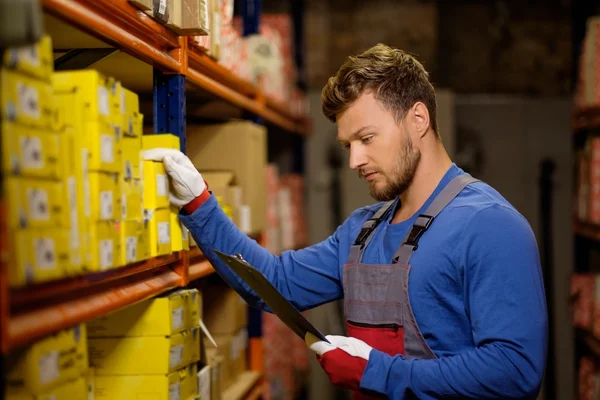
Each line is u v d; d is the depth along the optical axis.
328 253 2.27
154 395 1.90
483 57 5.69
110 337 1.92
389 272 1.94
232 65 2.87
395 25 5.58
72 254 1.36
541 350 1.79
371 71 1.92
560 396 5.21
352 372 1.83
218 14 2.52
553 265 5.33
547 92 5.65
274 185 4.29
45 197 1.26
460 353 1.82
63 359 1.37
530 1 5.66
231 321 2.96
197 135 2.93
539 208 5.39
